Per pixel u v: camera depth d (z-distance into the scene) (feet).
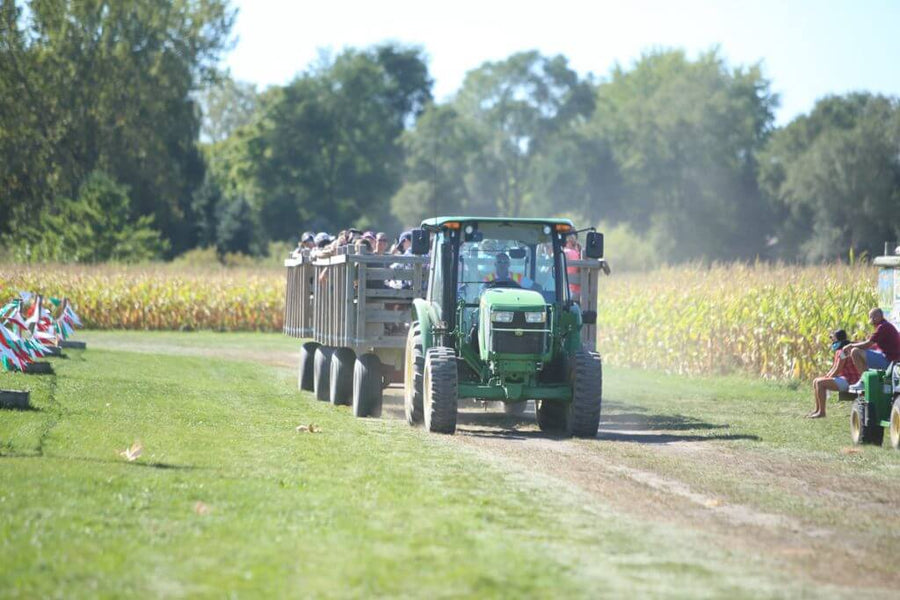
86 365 218.18
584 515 82.53
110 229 557.33
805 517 84.12
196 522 75.20
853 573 67.67
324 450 112.68
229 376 215.31
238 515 77.82
